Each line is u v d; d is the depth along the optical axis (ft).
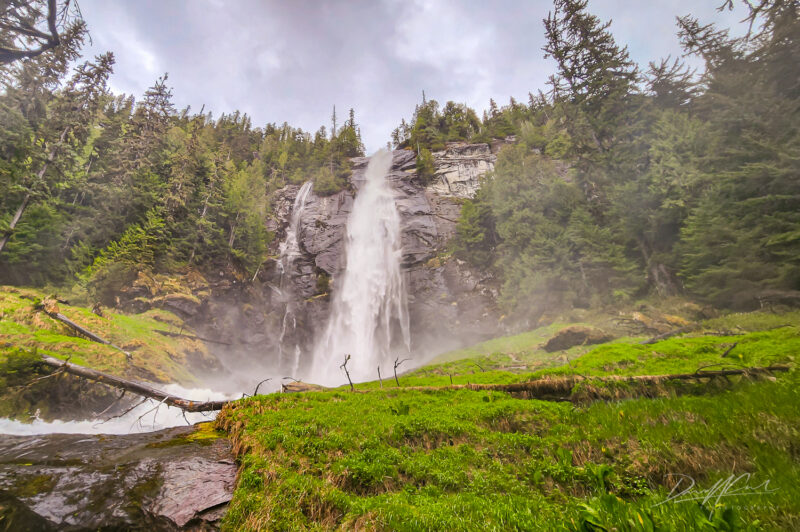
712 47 87.81
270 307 146.20
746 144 57.36
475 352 87.56
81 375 41.93
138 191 118.73
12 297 64.90
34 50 28.81
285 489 17.16
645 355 38.75
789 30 54.08
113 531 16.02
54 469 21.70
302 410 32.12
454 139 234.99
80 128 104.17
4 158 86.63
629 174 87.10
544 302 99.25
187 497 18.63
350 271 164.55
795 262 50.52
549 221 107.14
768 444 15.61
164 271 112.88
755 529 8.91
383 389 44.14
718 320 55.21
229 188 152.66
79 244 105.91
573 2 99.04
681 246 72.90
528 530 11.76
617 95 93.35
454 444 24.54
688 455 16.94
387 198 192.24
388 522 13.64
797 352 28.43
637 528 9.29
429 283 150.41
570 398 33.12
